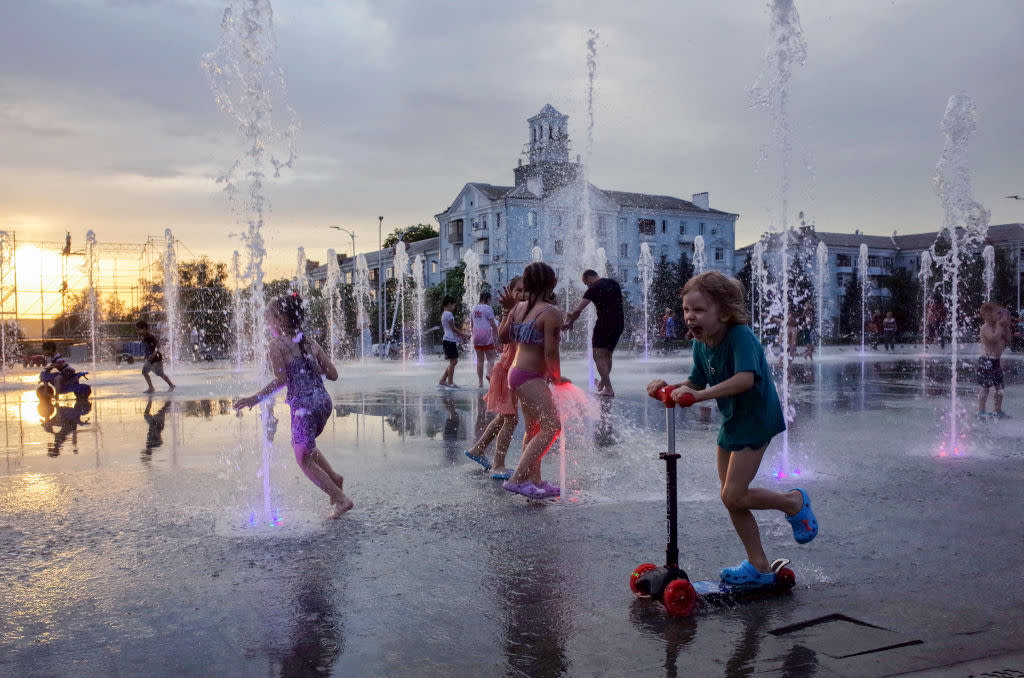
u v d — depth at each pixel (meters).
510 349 5.91
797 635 2.88
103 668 2.66
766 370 3.43
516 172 68.06
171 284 33.44
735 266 81.19
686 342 37.97
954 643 2.78
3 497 5.40
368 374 19.33
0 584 3.56
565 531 4.38
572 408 10.38
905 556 3.84
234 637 2.93
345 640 2.89
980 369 9.61
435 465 6.50
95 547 4.15
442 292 62.25
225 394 14.85
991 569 3.62
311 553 4.01
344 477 6.00
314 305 47.78
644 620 3.06
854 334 62.06
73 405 12.73
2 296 38.22
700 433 8.12
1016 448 7.01
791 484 5.49
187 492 5.54
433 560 3.87
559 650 2.78
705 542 4.13
